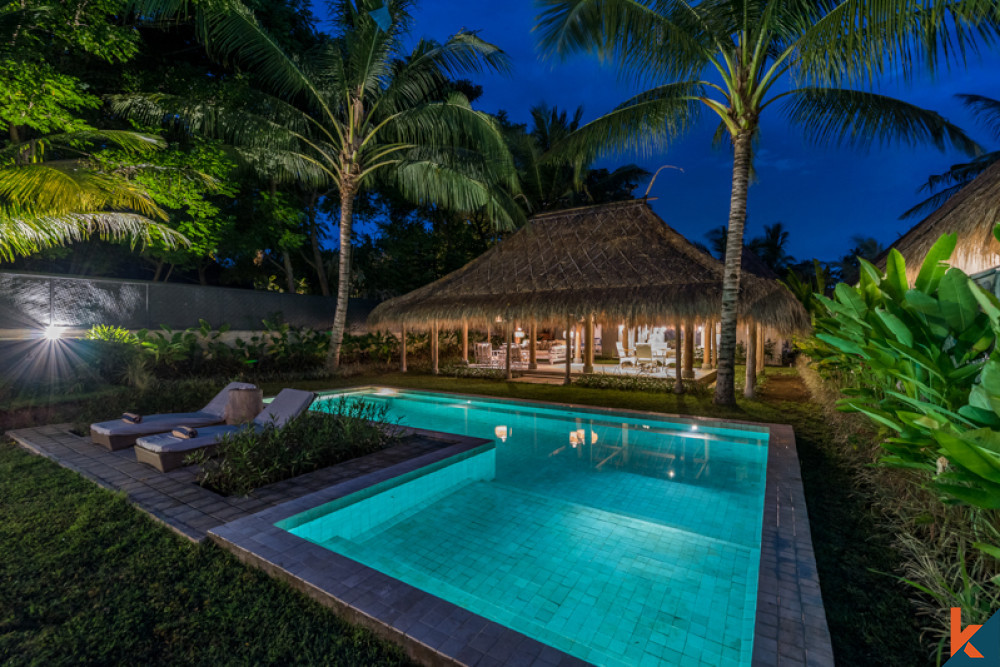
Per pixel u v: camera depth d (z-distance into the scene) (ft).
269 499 13.11
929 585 8.59
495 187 45.68
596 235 46.19
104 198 22.57
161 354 37.27
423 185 45.70
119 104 35.04
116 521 11.68
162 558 9.93
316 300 55.52
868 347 10.27
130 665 6.85
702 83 29.91
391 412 32.55
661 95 32.78
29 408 24.72
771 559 9.85
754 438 24.30
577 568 11.44
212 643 7.31
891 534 11.32
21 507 12.45
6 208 20.97
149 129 35.37
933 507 10.57
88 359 31.37
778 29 25.30
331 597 8.17
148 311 40.52
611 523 14.19
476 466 18.89
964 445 5.45
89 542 10.57
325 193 67.10
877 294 11.71
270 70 38.70
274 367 45.65
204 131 40.50
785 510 12.67
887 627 7.76
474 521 14.30
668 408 29.48
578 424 28.37
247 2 40.75
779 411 28.27
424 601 8.02
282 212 53.67
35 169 19.03
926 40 18.71
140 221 30.27
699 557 12.00
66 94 28.32
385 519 14.44
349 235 45.75
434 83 43.78
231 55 44.27
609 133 33.12
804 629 7.45
